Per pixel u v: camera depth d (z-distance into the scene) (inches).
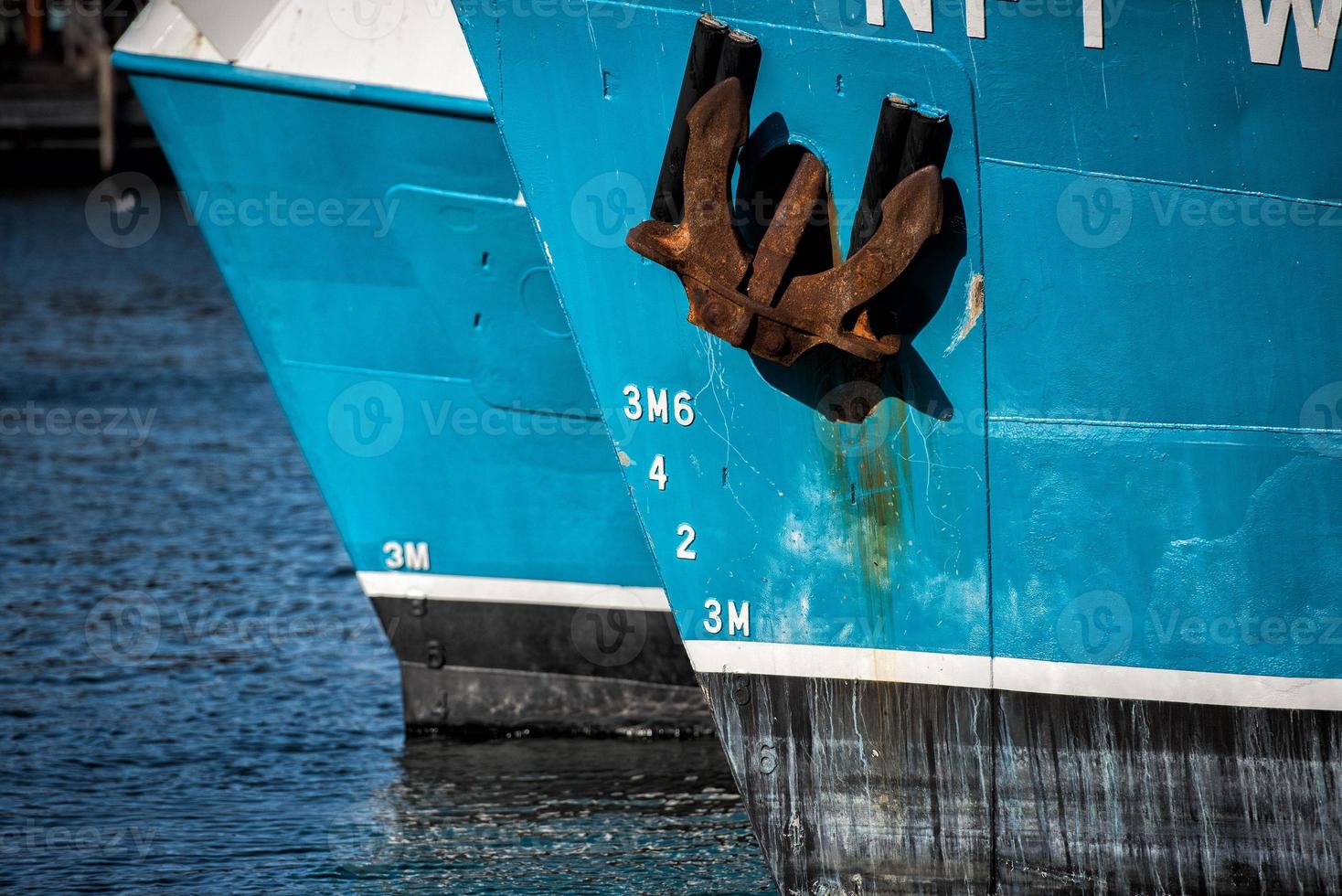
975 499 630.5
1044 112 610.2
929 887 646.5
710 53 596.4
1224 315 621.6
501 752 1044.5
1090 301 620.4
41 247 3949.3
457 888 802.2
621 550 1037.2
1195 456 627.5
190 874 821.2
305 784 975.0
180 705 1115.3
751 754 649.6
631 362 629.9
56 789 954.7
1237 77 609.0
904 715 642.8
